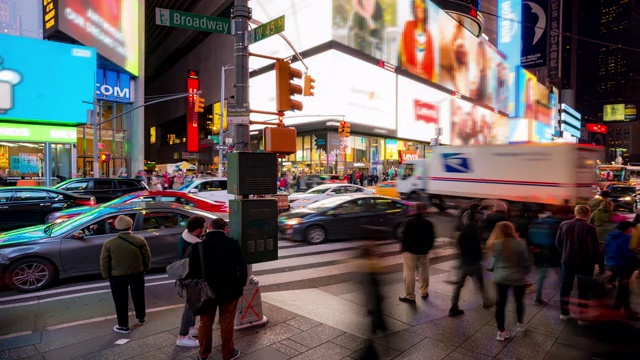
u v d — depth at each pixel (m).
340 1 43.34
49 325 5.43
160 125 93.38
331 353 4.46
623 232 5.37
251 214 4.95
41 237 7.46
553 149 13.59
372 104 47.62
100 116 40.94
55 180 26.83
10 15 29.66
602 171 40.09
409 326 5.26
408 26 53.69
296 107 6.52
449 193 17.23
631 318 4.43
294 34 47.00
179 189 17.20
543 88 106.12
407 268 6.18
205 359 4.18
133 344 4.74
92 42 34.44
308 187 28.03
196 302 3.94
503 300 4.86
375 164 44.06
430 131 58.03
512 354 4.49
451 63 62.97
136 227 8.09
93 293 6.93
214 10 66.62
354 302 6.24
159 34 91.88
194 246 4.10
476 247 5.77
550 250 6.45
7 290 6.95
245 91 5.77
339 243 11.35
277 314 5.67
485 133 73.44
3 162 25.27
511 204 14.58
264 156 5.05
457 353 4.51
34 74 25.17
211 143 67.44
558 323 5.38
